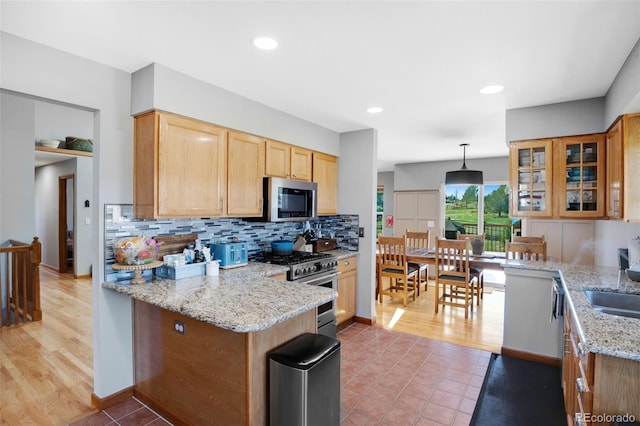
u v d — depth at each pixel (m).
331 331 3.37
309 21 1.72
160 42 1.94
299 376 1.59
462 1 1.54
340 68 2.28
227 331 1.77
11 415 2.18
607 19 1.67
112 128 2.27
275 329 1.83
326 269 3.40
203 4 1.57
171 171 2.32
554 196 3.00
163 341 2.14
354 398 2.41
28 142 4.20
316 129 3.75
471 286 4.47
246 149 2.92
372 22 1.72
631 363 1.26
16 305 3.81
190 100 2.41
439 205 6.71
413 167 6.98
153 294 2.02
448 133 4.21
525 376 2.72
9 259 3.96
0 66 1.81
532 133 3.08
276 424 1.69
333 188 4.11
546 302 2.93
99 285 2.24
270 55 2.10
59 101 2.04
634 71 1.97
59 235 6.65
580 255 3.39
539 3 1.55
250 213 2.96
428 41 1.91
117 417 2.16
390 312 4.42
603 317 1.58
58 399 2.36
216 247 2.80
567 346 2.14
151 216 2.25
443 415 2.22
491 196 6.30
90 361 2.93
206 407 1.88
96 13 1.64
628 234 2.65
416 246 5.81
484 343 3.40
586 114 2.85
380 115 3.40
